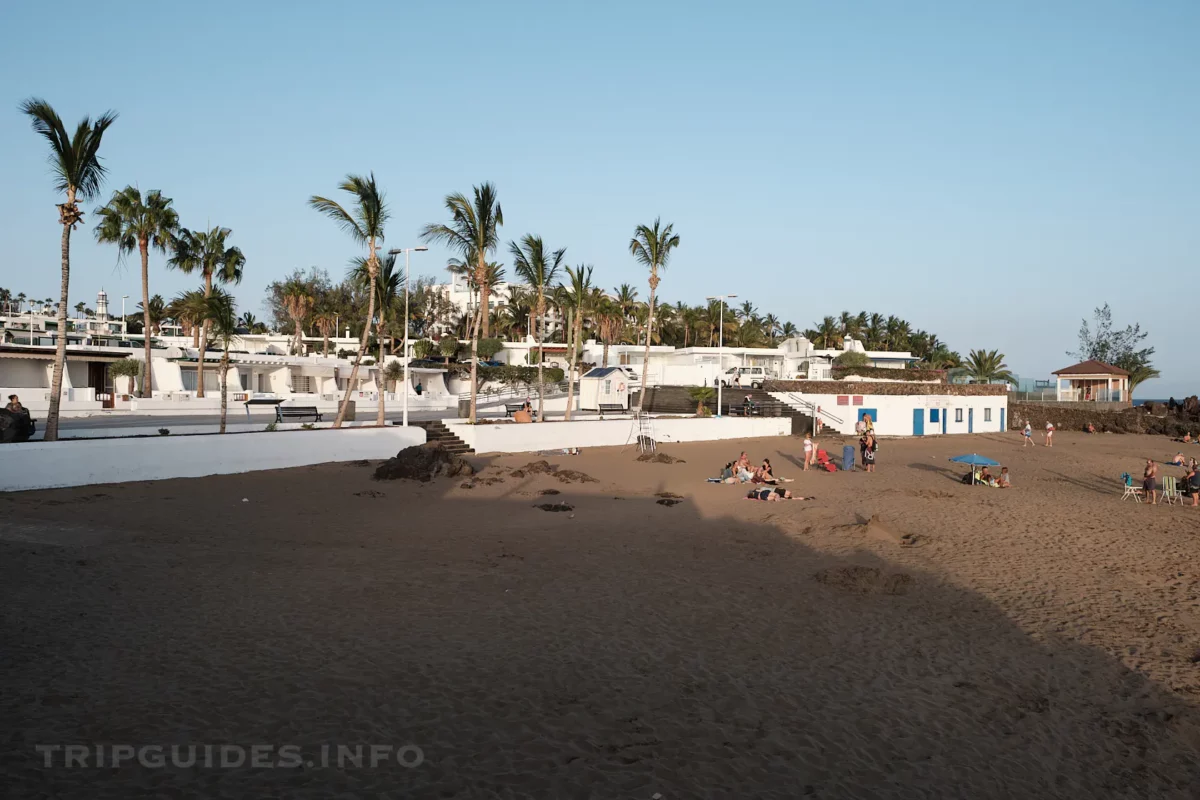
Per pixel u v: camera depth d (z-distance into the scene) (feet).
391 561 44.06
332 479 75.56
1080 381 225.35
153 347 173.58
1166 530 61.72
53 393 66.54
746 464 85.92
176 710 23.47
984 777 22.88
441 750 22.06
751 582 42.78
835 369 219.00
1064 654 33.40
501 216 108.47
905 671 30.63
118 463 67.82
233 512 57.62
